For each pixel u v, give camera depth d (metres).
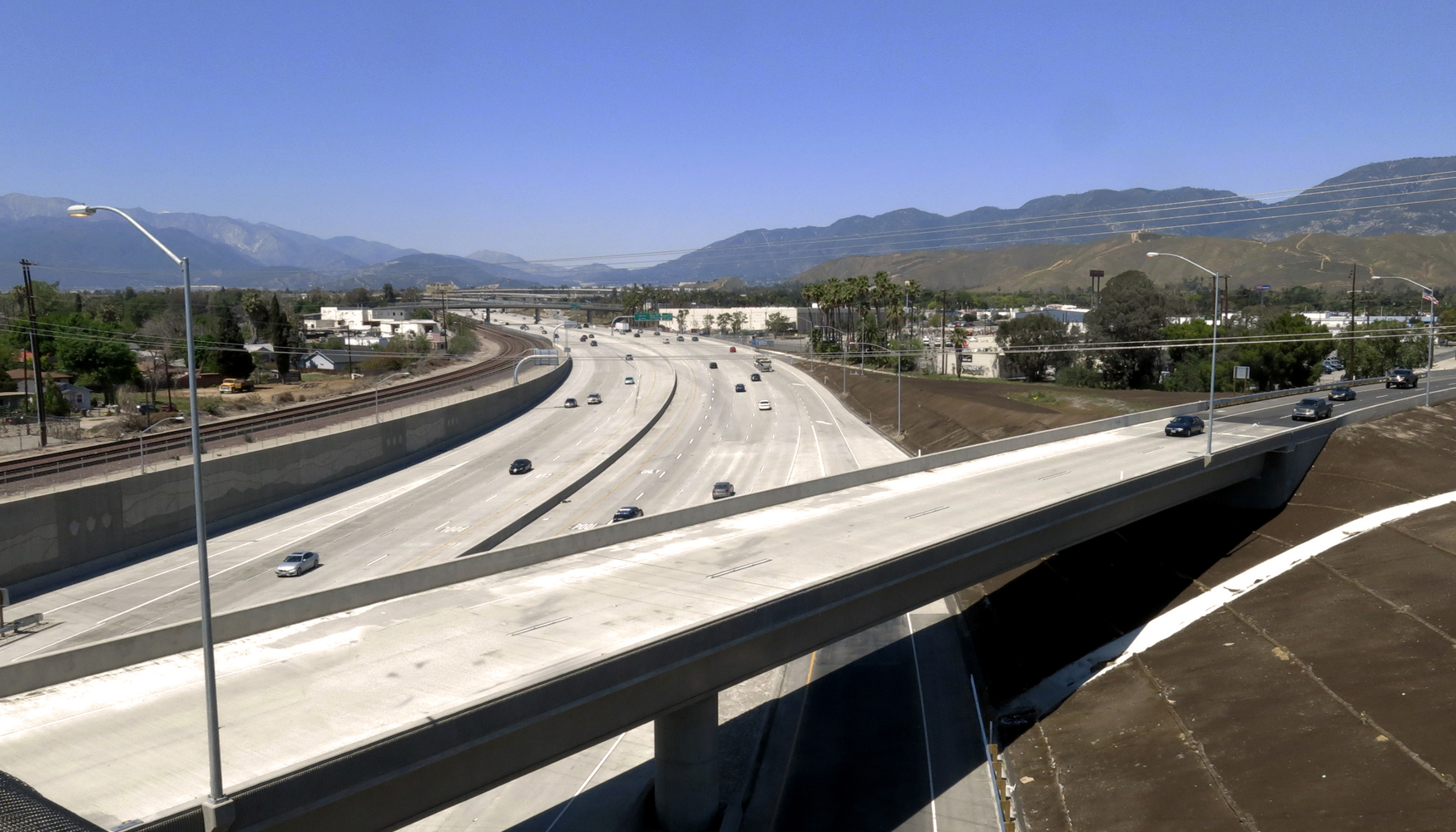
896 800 25.41
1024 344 118.62
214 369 109.50
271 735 14.93
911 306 157.88
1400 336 98.44
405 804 14.65
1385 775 20.98
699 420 89.88
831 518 31.36
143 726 15.42
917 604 25.84
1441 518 34.69
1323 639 28.42
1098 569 39.69
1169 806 22.70
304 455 57.22
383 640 19.50
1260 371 91.12
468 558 24.33
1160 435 48.34
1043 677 32.59
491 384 93.81
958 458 42.53
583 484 61.94
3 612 35.81
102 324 108.31
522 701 15.74
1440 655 25.34
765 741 29.02
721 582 23.48
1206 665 29.38
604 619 20.55
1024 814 24.52
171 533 47.12
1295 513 39.66
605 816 24.30
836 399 104.00
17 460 48.25
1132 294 103.56
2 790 10.96
